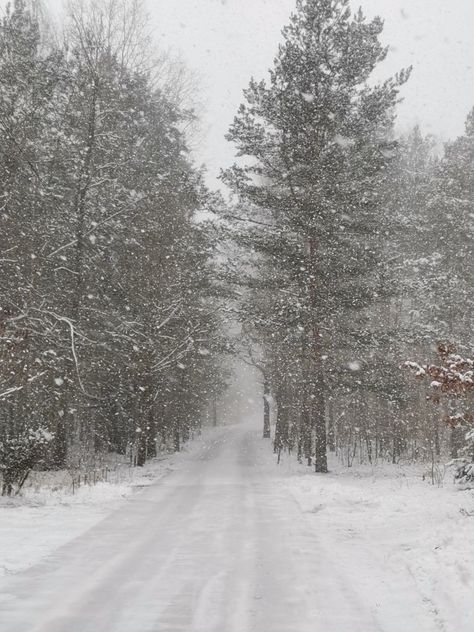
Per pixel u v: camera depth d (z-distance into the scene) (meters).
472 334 27.27
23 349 16.53
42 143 19.58
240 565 6.77
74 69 22.53
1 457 12.14
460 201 27.55
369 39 21.39
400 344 22.08
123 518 10.11
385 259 21.59
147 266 23.80
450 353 9.91
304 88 21.34
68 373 19.30
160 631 4.66
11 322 16.30
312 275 20.55
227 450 34.72
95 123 21.86
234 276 22.30
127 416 26.44
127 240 21.41
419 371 9.90
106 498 12.82
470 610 4.94
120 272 22.69
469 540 7.32
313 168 20.42
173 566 6.70
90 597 5.49
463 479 13.92
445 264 27.80
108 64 24.08
